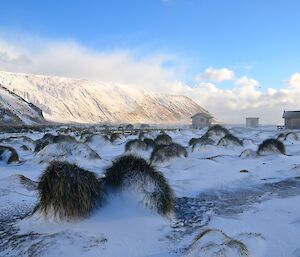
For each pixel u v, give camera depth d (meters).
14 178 14.01
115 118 175.25
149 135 44.41
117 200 10.57
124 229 9.32
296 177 16.23
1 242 8.83
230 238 8.22
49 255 7.93
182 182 15.25
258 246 8.18
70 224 9.59
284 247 8.27
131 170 11.07
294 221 10.04
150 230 9.40
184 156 21.55
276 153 22.02
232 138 28.31
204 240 8.06
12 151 22.12
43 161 20.23
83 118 163.25
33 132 57.88
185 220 10.55
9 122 91.62
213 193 13.86
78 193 9.95
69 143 22.03
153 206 10.50
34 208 10.91
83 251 8.12
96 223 9.57
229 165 18.78
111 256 7.97
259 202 12.41
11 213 11.04
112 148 30.25
